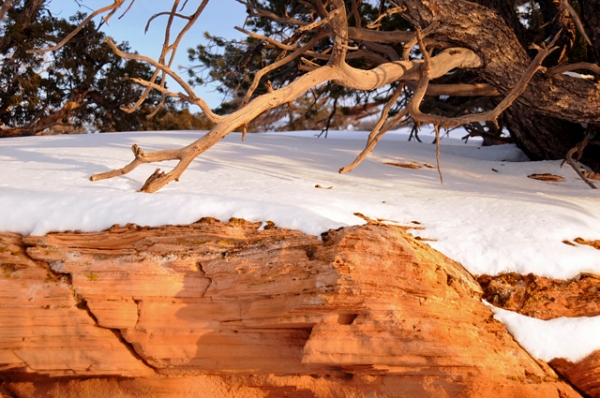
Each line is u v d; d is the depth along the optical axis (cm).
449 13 1078
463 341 597
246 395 616
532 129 1420
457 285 652
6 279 586
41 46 1859
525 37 1483
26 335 583
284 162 1148
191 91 777
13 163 916
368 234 620
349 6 1570
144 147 1204
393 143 1667
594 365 609
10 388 602
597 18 1277
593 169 1432
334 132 2691
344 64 954
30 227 638
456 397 580
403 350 577
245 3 1148
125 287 606
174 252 621
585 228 781
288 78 1803
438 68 1077
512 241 722
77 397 606
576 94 1205
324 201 795
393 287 598
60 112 1942
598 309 652
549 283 671
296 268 605
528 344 627
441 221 779
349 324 585
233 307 615
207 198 700
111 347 602
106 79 2042
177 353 607
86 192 725
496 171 1311
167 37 976
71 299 600
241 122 857
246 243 631
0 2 1617
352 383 601
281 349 614
